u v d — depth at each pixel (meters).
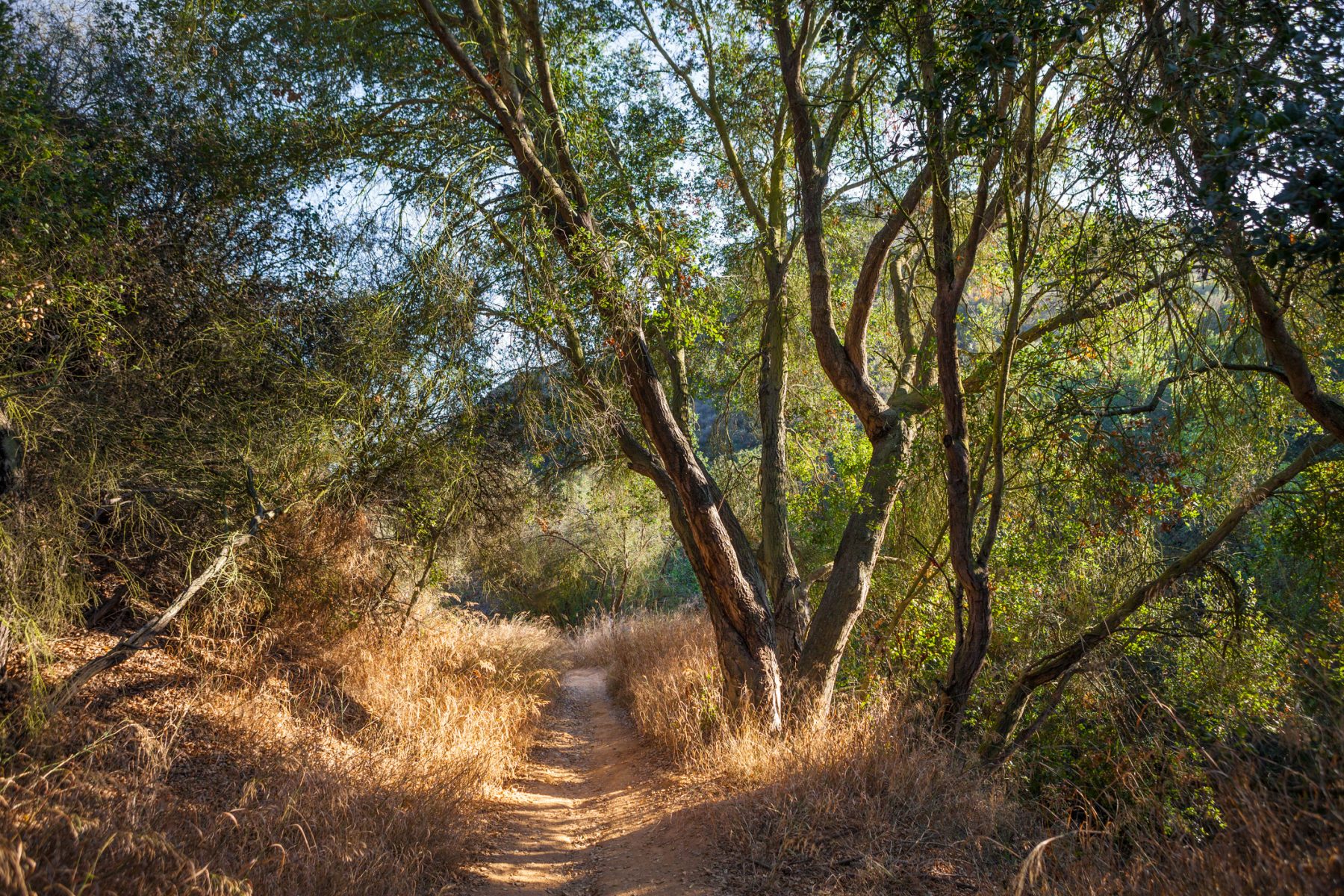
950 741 6.64
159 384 6.56
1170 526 7.62
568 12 9.61
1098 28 5.31
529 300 7.60
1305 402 6.03
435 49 8.77
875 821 4.94
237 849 4.00
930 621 10.15
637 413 10.25
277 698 6.72
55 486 5.39
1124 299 6.48
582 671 18.12
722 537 8.80
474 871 5.19
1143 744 5.24
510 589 13.40
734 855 4.93
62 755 4.47
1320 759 3.33
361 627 9.07
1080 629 8.37
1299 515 7.30
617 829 6.46
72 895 2.88
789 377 12.71
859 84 9.74
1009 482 7.72
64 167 5.62
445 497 9.13
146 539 6.30
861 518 9.47
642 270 7.72
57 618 5.34
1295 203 3.63
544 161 8.44
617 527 19.70
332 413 7.98
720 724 8.12
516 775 8.16
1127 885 3.40
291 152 8.22
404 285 7.88
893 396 10.44
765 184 11.61
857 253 12.38
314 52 8.45
